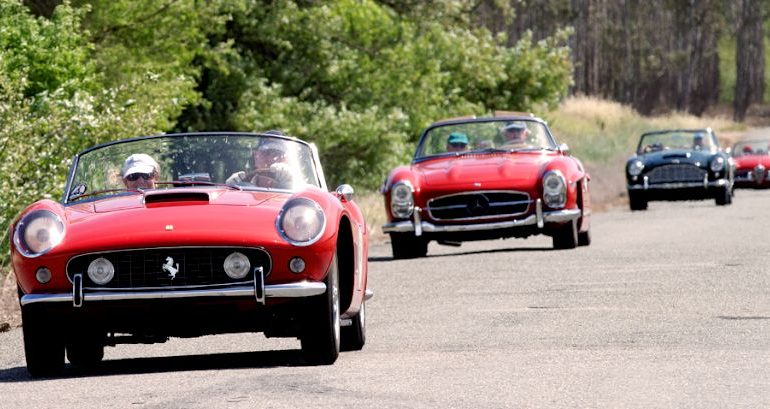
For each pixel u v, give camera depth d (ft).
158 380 70.74
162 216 75.46
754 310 97.76
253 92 276.21
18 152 146.10
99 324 75.10
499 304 108.27
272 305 74.13
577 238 169.89
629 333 86.58
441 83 351.05
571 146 458.91
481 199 159.94
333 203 78.33
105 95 164.45
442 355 78.59
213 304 73.56
